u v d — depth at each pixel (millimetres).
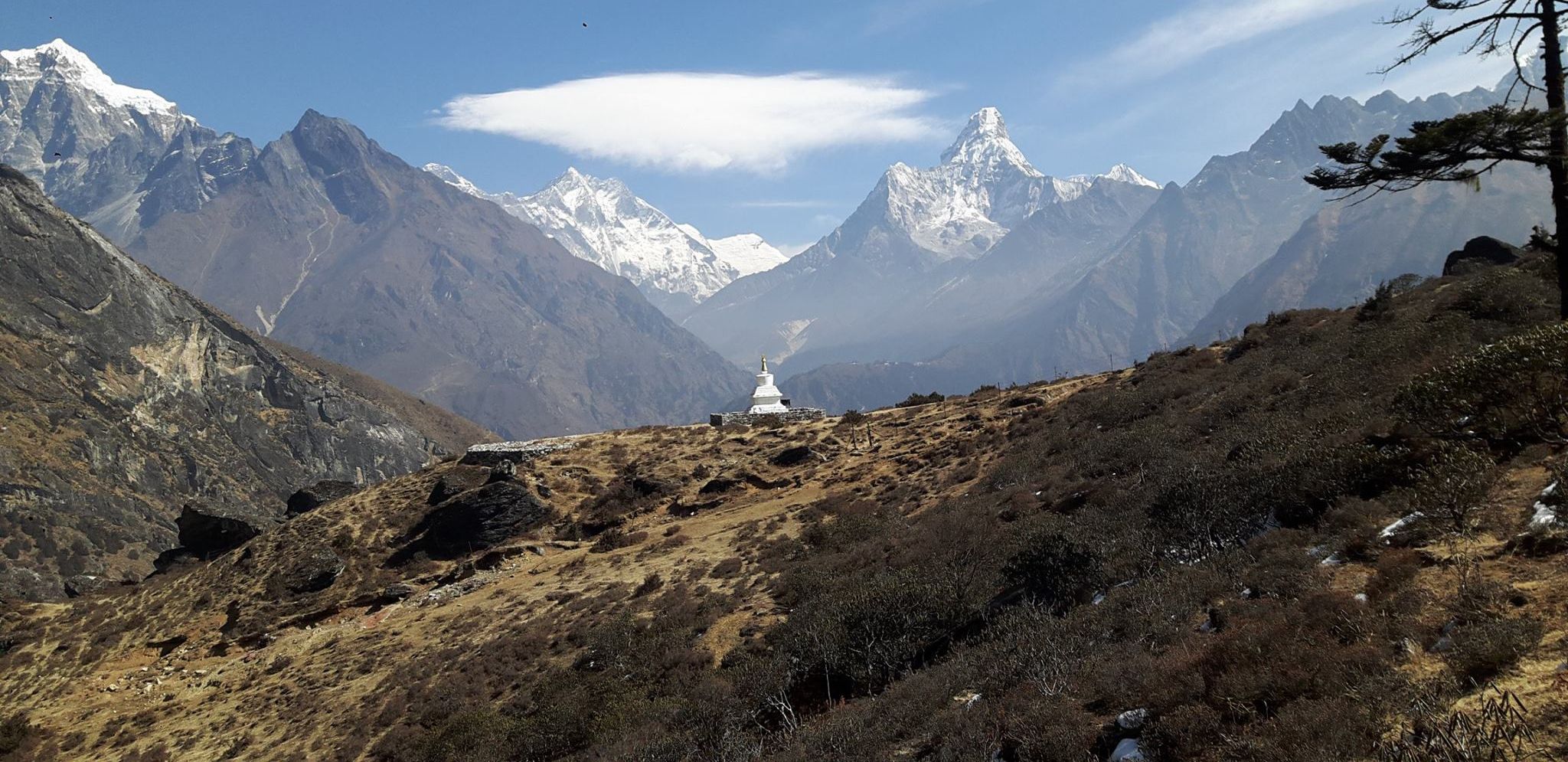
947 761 16594
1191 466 31359
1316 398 34156
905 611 28062
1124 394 53406
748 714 27172
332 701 42219
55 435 178250
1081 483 37844
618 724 29734
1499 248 58500
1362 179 21469
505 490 66500
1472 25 22109
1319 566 16844
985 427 61219
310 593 63031
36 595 119688
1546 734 9539
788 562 43375
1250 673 13352
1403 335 35812
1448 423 19641
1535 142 20078
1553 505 14469
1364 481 20094
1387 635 13023
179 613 64125
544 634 42156
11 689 57750
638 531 59906
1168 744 13148
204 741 42438
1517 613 12070
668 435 81375
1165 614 18734
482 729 33125
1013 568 27219
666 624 37969
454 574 60438
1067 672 18078
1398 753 10266
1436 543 15375
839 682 28375
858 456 64500
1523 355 18375
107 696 53344
